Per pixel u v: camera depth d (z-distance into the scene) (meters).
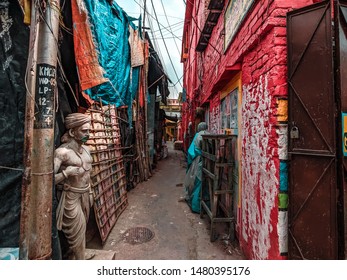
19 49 1.99
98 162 3.54
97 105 3.90
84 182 2.35
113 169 4.36
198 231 3.62
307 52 1.77
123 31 5.00
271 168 2.05
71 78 2.59
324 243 1.62
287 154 1.95
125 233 3.52
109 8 4.09
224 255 2.91
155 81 7.97
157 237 3.41
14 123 1.97
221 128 4.69
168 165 10.66
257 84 2.41
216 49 4.50
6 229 1.93
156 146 11.23
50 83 1.62
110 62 4.18
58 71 2.26
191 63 11.74
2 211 1.93
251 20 2.46
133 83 6.34
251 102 2.61
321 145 1.66
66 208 2.23
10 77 1.97
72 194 2.26
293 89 1.87
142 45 6.71
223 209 3.64
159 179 7.55
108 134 4.41
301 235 1.77
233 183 3.56
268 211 2.11
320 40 1.67
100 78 2.62
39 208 1.58
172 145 24.22
